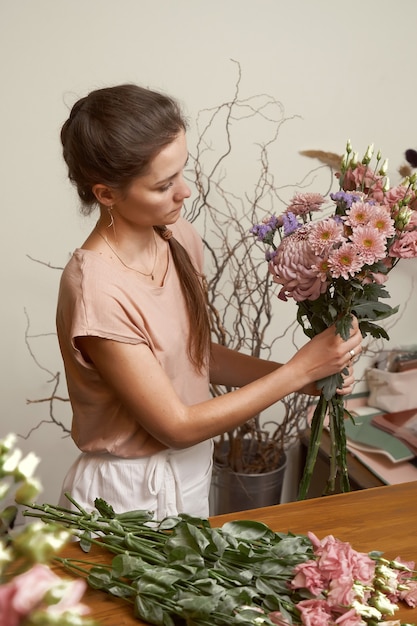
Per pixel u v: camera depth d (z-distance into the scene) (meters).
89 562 1.26
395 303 3.03
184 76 2.63
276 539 1.30
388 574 1.15
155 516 1.81
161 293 1.69
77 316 1.58
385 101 2.82
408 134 2.88
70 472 1.87
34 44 2.50
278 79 2.71
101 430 1.77
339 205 1.55
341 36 2.71
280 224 1.61
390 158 2.90
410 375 2.88
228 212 2.79
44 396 2.82
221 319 2.89
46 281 2.72
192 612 1.11
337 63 2.74
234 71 2.66
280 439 2.79
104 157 1.49
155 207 1.55
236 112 2.71
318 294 1.52
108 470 1.79
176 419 1.61
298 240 1.53
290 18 2.65
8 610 0.60
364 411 2.90
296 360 1.63
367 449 2.65
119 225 1.65
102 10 2.51
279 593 1.17
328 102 2.77
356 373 3.03
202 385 1.84
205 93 2.67
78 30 2.52
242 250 2.84
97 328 1.57
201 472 1.88
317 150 2.80
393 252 1.52
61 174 2.63
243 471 2.78
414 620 1.18
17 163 2.59
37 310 2.75
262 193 2.80
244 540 1.27
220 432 1.63
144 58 2.59
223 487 2.77
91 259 1.61
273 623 1.10
